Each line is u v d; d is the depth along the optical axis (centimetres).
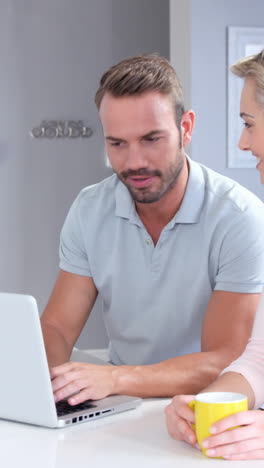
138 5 515
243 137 161
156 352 211
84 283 218
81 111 513
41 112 509
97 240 214
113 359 226
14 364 148
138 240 208
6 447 136
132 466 124
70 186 514
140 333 211
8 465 125
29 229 511
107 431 145
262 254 195
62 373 164
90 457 129
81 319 218
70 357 212
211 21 416
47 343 203
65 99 511
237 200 202
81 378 163
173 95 187
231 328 189
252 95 154
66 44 509
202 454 130
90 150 515
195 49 415
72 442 138
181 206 201
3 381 151
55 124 509
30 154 509
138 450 133
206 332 194
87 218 216
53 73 509
